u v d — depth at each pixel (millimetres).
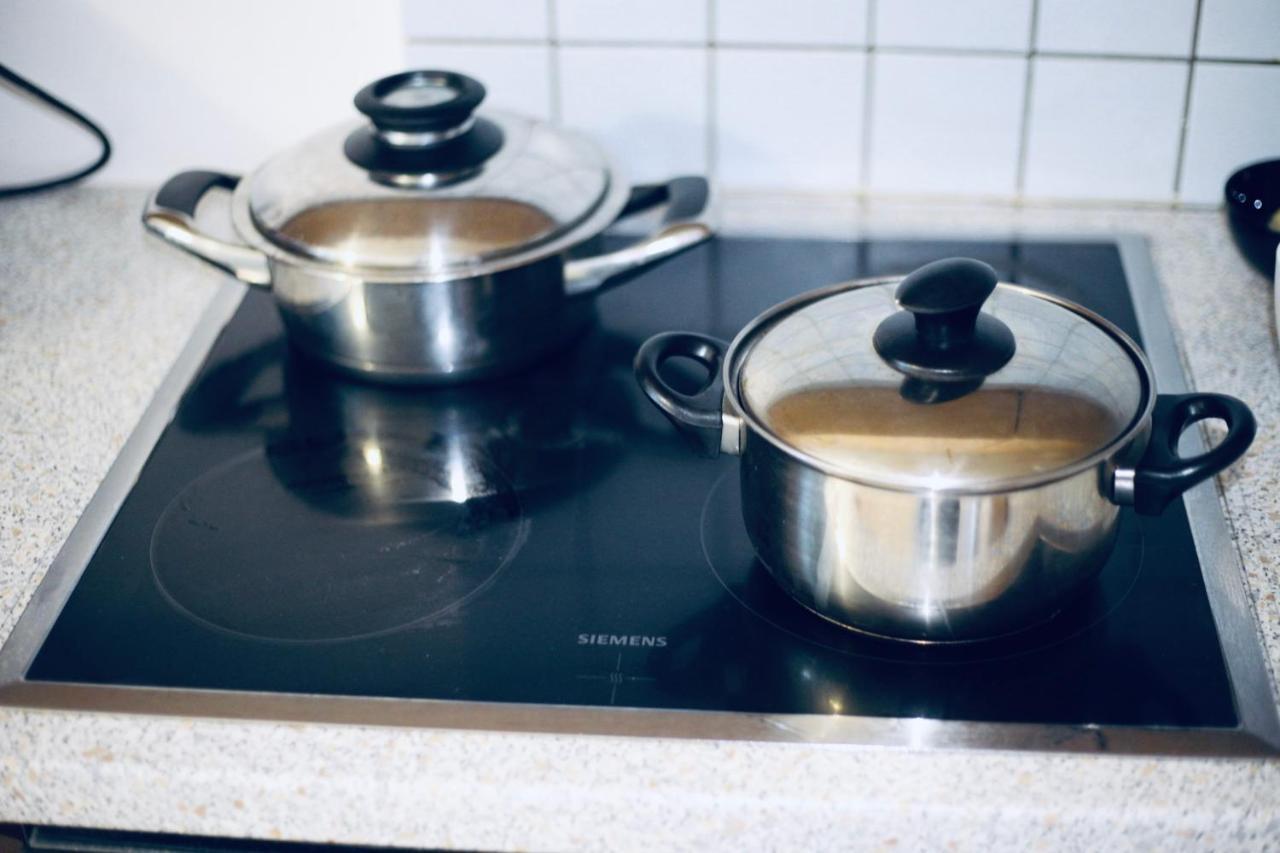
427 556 703
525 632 648
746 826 557
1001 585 583
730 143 1031
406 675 623
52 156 1089
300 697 610
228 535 722
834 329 635
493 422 818
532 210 783
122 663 634
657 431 804
